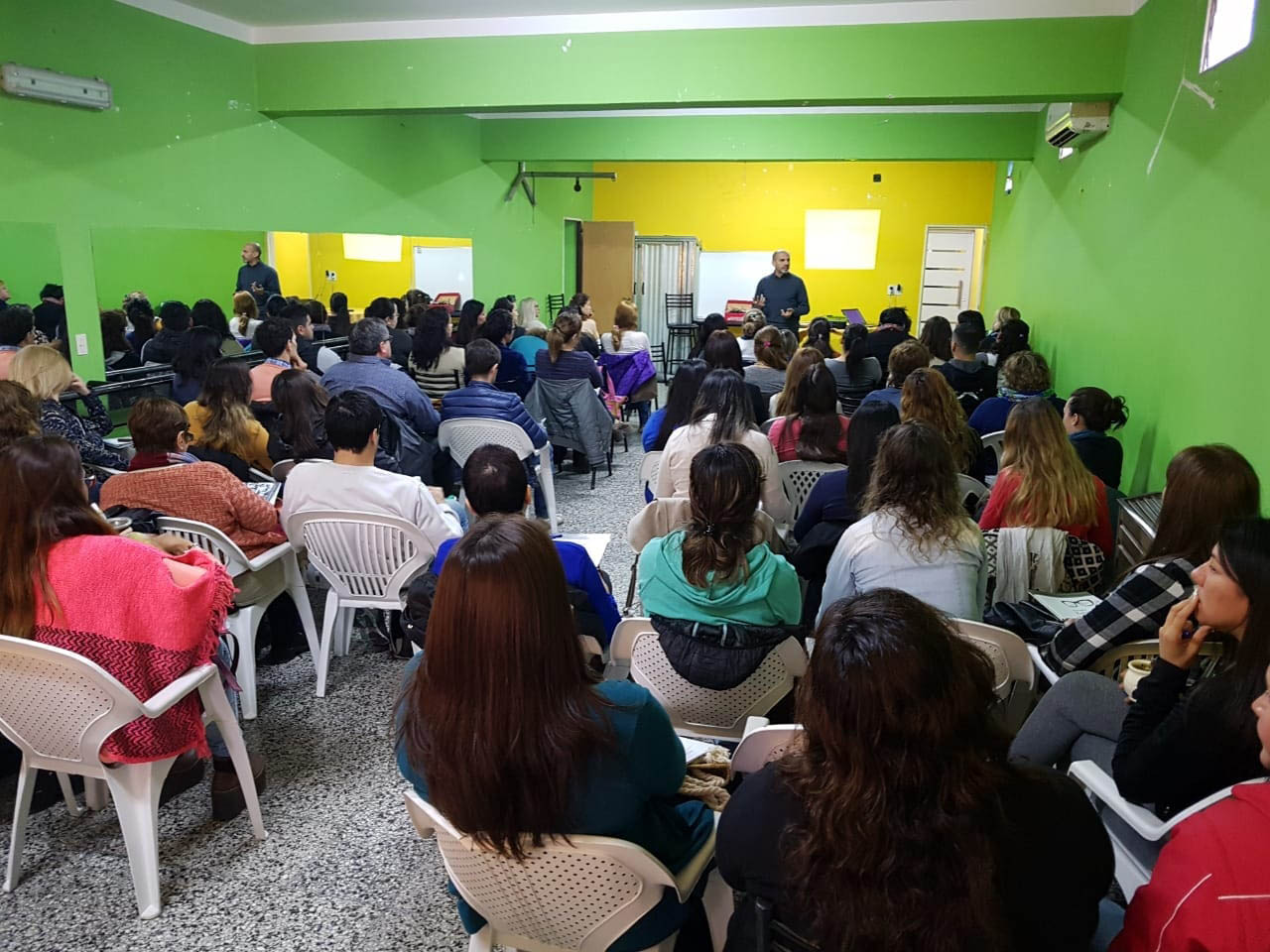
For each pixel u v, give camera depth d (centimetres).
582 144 851
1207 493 189
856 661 98
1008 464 262
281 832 237
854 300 1153
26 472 185
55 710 187
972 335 509
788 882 104
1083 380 544
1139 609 191
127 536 222
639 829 134
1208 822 117
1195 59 368
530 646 120
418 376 582
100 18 455
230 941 198
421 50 536
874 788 98
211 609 197
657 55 510
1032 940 104
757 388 464
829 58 493
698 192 1175
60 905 208
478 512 232
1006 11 472
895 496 218
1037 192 725
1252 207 309
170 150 507
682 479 332
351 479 283
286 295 617
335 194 667
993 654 207
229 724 223
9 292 424
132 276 489
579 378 571
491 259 922
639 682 215
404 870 222
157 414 277
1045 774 107
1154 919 116
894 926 96
